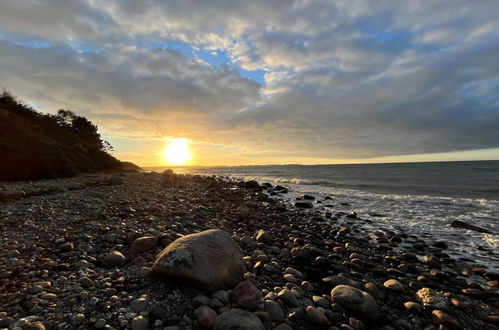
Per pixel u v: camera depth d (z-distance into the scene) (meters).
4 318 2.65
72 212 7.79
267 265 5.00
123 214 8.15
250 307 3.32
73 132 46.00
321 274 5.13
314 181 31.59
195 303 3.20
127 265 4.39
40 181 16.86
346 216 11.62
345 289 4.01
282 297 3.71
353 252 6.80
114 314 2.87
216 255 3.81
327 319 3.39
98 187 15.45
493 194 17.94
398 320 3.68
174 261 3.56
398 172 44.25
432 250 7.17
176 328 2.76
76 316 2.77
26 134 22.30
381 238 8.04
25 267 3.98
